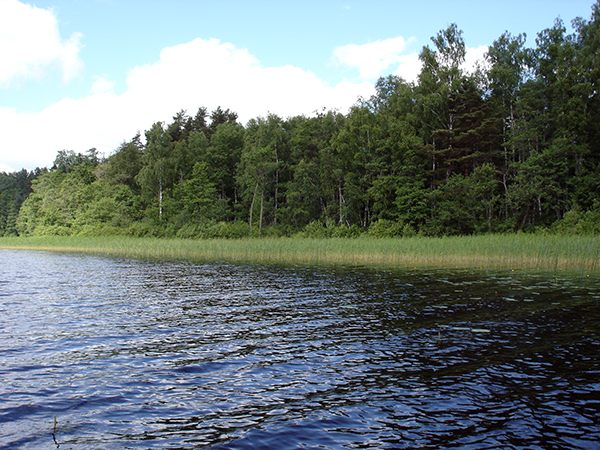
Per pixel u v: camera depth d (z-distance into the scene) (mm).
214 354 8742
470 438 5359
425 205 48969
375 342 9477
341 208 55500
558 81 46281
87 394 6773
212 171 76188
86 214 72812
